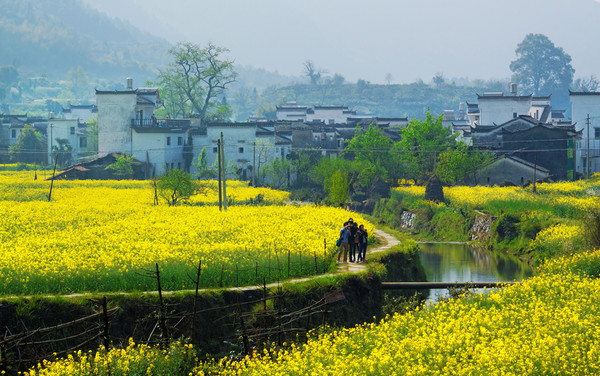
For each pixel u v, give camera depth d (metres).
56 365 23.48
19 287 30.95
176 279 33.34
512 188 92.75
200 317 31.47
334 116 187.00
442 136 113.12
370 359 22.95
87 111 197.38
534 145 113.56
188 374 25.06
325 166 110.25
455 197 85.06
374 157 110.38
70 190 89.50
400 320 29.50
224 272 34.69
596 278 40.25
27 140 155.38
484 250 68.75
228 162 124.44
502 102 154.38
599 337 23.91
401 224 88.12
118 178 116.62
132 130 125.75
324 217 57.78
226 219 55.91
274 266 37.00
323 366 23.44
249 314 29.81
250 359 26.39
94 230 47.97
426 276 50.59
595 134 140.88
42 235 45.62
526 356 22.14
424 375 21.67
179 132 127.12
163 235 45.28
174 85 166.88
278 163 118.50
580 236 54.19
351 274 37.75
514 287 35.34
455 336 24.86
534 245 62.56
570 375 20.75
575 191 85.31
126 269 33.00
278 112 194.75
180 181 75.00
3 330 28.05
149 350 25.72
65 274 32.09
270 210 64.44
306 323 33.53
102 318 27.23
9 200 79.19
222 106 170.75
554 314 27.88
